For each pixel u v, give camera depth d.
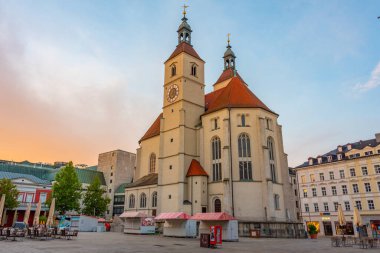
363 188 73.38
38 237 34.38
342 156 80.00
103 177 127.00
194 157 62.44
